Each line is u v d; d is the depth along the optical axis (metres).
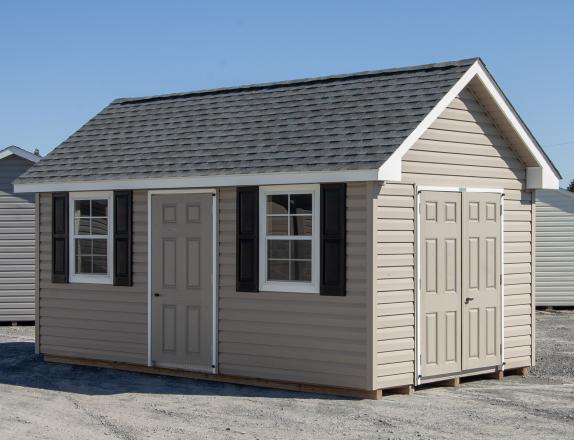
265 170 13.50
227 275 14.34
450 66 14.21
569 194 28.14
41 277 16.77
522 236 15.34
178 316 14.95
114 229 15.66
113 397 13.28
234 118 15.62
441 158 13.87
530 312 15.51
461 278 14.16
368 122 13.62
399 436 10.70
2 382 14.65
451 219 14.01
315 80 15.70
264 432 10.91
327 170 12.80
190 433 10.88
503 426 11.28
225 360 14.37
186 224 14.84
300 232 13.54
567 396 13.35
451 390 13.77
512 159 15.19
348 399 12.92
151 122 16.81
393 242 13.04
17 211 22.34
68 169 16.31
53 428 11.20
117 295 15.72
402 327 13.17
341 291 12.99
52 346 16.62
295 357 13.56
